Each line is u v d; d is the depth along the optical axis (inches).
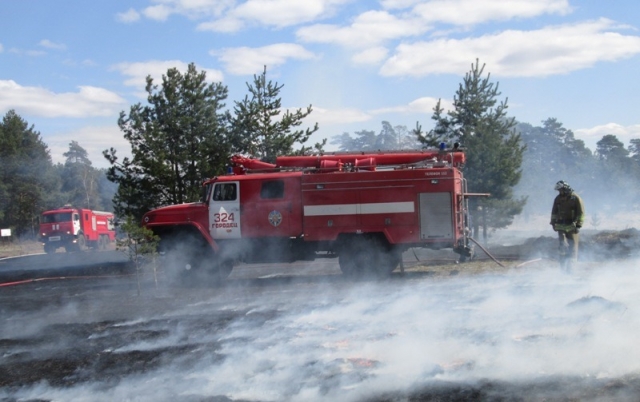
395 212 616.1
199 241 653.9
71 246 1624.0
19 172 2343.8
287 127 913.5
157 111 872.3
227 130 883.4
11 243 2102.6
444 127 911.0
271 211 638.5
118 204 852.0
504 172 868.6
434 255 838.5
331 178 626.5
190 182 863.7
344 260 628.1
